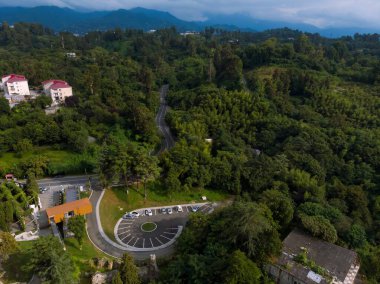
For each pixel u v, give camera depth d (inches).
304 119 5984.3
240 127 5802.2
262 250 2480.3
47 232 2982.3
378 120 5738.2
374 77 7337.6
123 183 3951.8
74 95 6309.1
